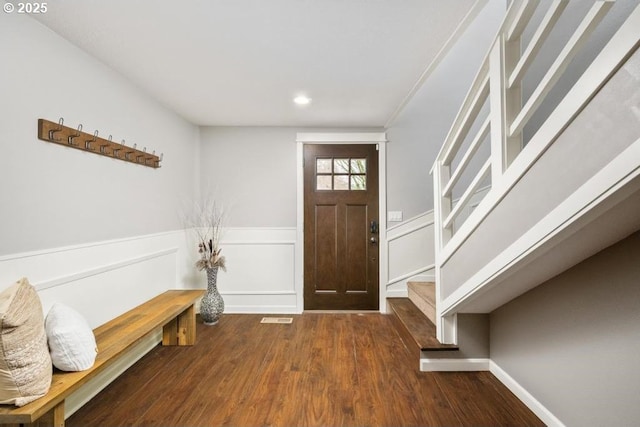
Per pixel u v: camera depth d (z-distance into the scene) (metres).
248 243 3.96
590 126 1.11
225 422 1.84
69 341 1.55
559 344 1.72
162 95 2.90
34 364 1.36
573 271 1.62
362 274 3.99
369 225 3.97
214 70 2.41
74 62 2.02
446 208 2.43
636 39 0.95
